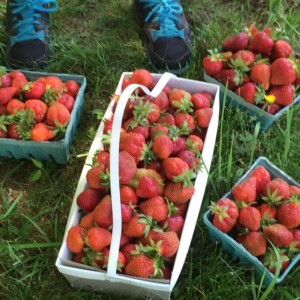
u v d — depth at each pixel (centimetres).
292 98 67
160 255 50
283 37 71
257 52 69
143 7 79
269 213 55
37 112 61
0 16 81
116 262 46
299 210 54
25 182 66
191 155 56
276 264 52
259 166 59
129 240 52
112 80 75
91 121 71
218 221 54
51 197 64
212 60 68
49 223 62
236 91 67
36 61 73
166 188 54
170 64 73
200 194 55
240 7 86
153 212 51
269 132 70
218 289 55
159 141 54
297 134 70
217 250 59
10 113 62
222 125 66
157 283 48
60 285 57
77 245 50
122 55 78
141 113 57
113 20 83
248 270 57
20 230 61
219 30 80
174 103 60
